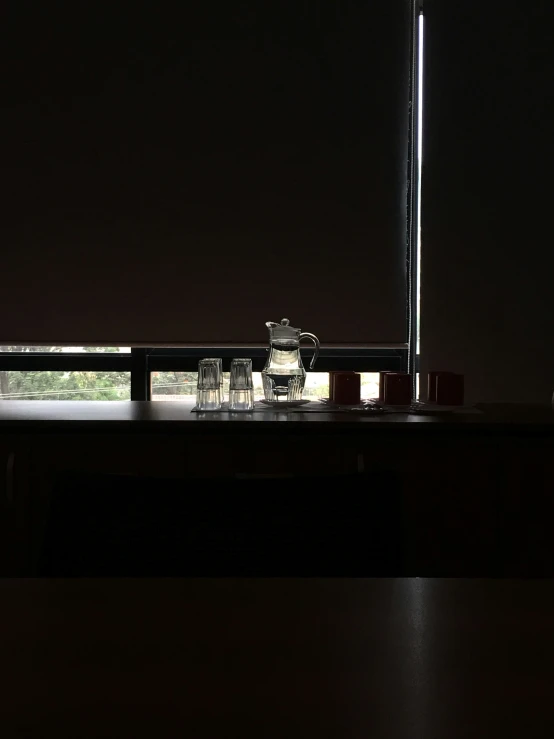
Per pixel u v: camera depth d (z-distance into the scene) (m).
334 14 2.60
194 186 2.62
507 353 2.65
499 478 1.61
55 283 2.62
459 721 0.40
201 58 2.61
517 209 2.64
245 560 0.86
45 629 0.54
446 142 2.64
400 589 0.65
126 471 1.62
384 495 0.89
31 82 2.60
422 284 2.65
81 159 2.61
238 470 1.62
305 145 2.61
